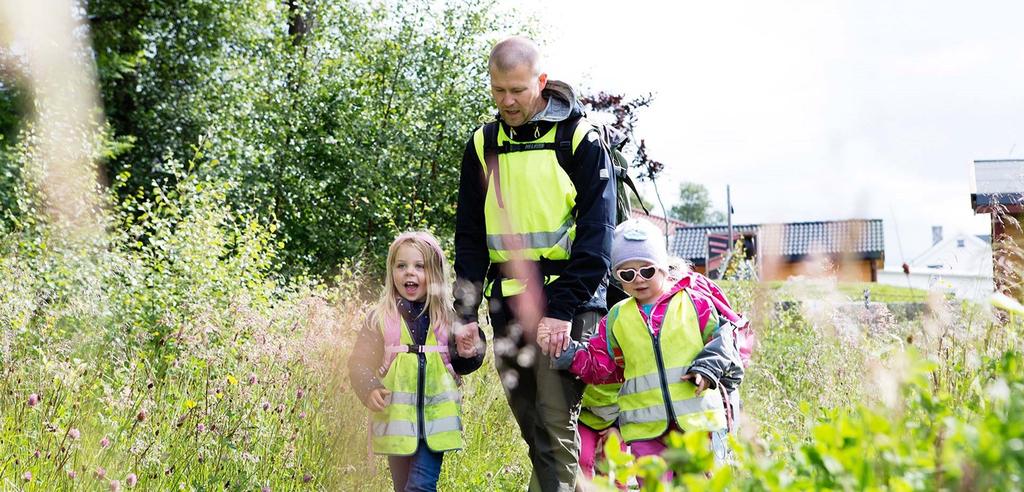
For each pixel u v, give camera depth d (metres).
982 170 9.70
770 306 4.06
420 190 18.14
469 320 4.23
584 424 4.51
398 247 4.26
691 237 41.75
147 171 19.55
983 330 3.59
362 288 11.73
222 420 4.46
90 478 3.79
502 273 4.15
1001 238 4.03
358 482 4.44
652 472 1.66
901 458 1.57
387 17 19.08
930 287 3.78
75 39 18.73
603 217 3.93
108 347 6.78
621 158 4.32
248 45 20.48
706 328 3.93
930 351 3.46
